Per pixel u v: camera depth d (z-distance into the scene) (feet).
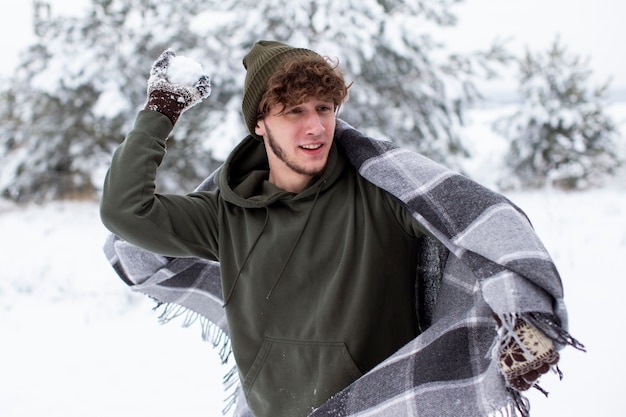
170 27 33.17
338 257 5.66
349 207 5.68
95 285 21.53
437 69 32.22
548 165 45.19
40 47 38.40
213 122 29.76
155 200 5.85
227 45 30.22
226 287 6.11
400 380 5.13
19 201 41.11
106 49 35.53
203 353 14.56
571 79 44.98
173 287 7.60
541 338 4.21
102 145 40.11
